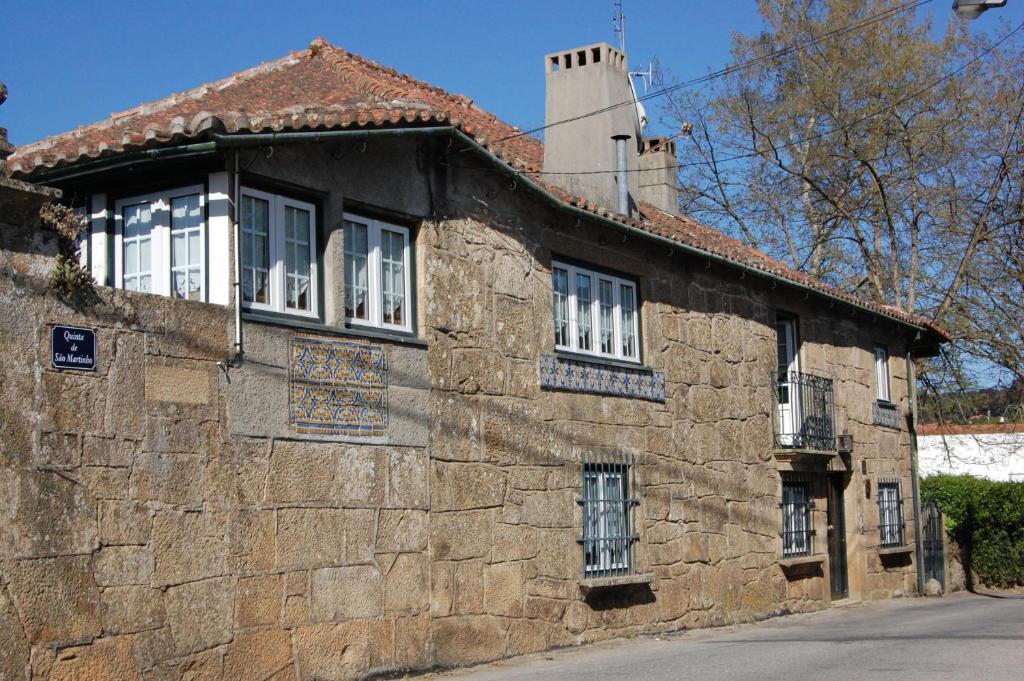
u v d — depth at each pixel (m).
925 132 29.34
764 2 30.97
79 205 10.98
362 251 11.73
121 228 10.84
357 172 11.59
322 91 13.71
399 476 11.60
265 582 10.15
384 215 11.98
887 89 29.52
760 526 17.64
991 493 25.91
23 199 8.59
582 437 14.23
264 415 10.30
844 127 28.97
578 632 13.77
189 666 9.42
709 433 16.69
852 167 30.81
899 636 14.37
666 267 16.22
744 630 15.92
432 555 11.88
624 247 15.37
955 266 30.19
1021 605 20.05
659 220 18.53
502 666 12.18
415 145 12.30
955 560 25.12
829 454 19.06
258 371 10.30
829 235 32.34
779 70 31.06
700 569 16.11
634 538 14.88
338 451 10.98
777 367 18.77
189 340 9.74
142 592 9.16
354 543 11.03
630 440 15.05
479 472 12.61
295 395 10.62
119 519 9.06
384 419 11.50
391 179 11.97
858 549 20.83
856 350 21.47
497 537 12.73
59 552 8.63
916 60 29.25
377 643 11.13
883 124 29.53
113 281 10.77
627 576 14.45
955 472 37.94
